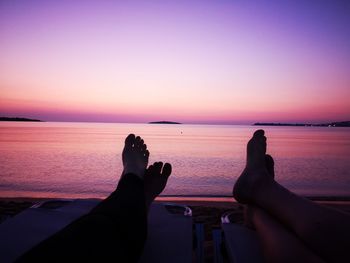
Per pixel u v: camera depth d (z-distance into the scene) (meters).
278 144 43.81
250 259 1.12
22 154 23.36
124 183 1.30
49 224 1.42
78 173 13.75
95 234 0.81
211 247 1.92
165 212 1.64
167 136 71.12
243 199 1.38
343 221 0.81
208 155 25.12
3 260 1.09
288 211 1.00
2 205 4.95
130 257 0.86
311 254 0.82
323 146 39.62
